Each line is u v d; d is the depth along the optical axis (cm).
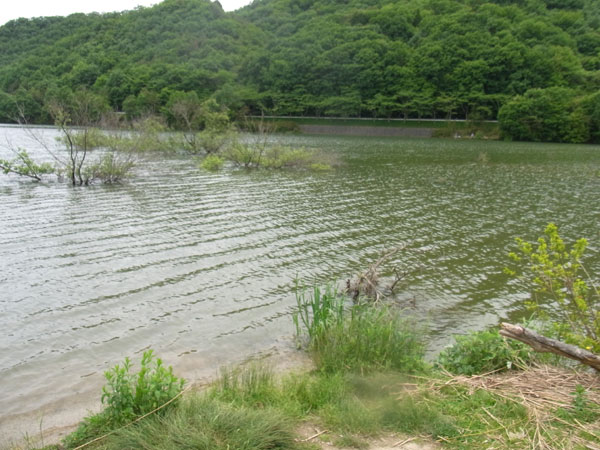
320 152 3700
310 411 510
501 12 10050
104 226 1412
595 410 490
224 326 811
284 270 1095
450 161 3606
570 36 9231
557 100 6450
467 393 538
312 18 11931
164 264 1103
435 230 1488
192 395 514
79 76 8612
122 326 798
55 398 593
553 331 667
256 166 2958
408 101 8206
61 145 3838
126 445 420
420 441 449
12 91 7956
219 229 1423
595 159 3903
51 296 906
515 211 1789
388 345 648
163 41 10438
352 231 1454
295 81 8919
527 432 458
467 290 1007
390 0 13075
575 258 668
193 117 4431
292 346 746
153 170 2692
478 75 7862
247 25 11994
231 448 412
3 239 1254
